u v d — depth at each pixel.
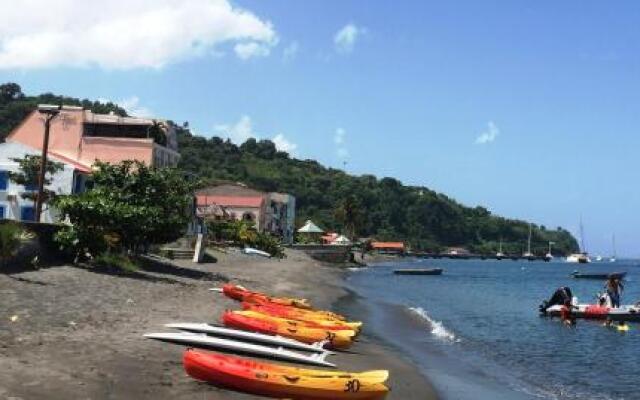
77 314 18.42
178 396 11.91
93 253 30.66
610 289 41.34
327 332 20.73
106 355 13.96
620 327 35.84
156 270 35.53
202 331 18.31
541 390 18.16
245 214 120.56
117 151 66.56
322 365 17.14
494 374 20.11
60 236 29.27
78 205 30.12
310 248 110.69
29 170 50.59
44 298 20.03
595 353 26.14
